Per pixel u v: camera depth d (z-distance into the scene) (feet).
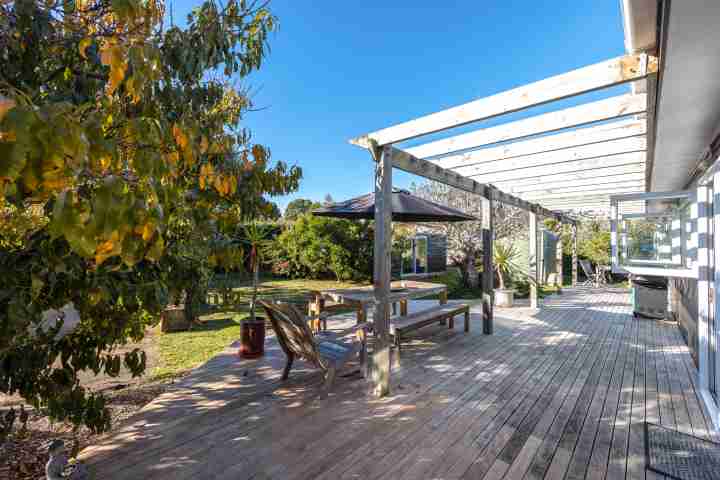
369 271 39.50
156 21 5.41
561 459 7.47
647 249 14.87
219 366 13.21
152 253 3.70
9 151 2.33
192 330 18.95
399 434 8.42
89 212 2.73
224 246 6.07
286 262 41.27
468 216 17.83
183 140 4.43
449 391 10.98
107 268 4.67
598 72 7.63
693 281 14.30
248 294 29.07
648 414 9.50
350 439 8.18
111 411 9.61
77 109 3.01
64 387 5.38
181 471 6.95
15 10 4.22
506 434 8.45
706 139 11.33
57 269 4.07
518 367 13.20
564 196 24.62
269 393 10.80
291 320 10.30
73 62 5.39
